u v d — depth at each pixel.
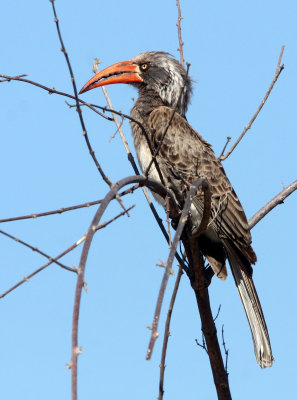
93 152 7.97
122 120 7.96
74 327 4.75
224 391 9.53
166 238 9.66
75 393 4.50
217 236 11.94
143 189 9.91
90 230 5.48
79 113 7.85
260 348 10.70
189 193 6.59
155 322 4.85
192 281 9.59
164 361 8.89
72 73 7.77
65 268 5.92
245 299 11.18
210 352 9.59
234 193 12.45
